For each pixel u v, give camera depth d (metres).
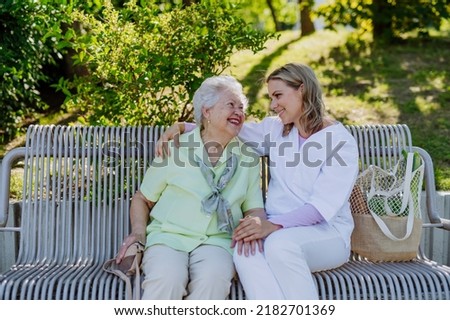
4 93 5.80
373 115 6.75
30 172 3.72
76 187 3.73
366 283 3.30
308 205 3.35
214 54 4.63
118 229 3.72
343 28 10.67
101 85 4.97
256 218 3.31
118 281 3.26
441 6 9.16
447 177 5.21
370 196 3.53
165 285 3.10
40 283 3.24
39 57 6.07
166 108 4.92
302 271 3.17
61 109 6.75
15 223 4.20
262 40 4.70
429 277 3.30
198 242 3.34
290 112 3.46
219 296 3.15
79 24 6.16
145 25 4.57
